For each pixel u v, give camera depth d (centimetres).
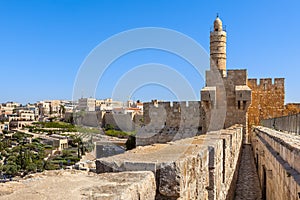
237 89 3656
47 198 351
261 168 1750
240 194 1739
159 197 503
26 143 10000
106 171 527
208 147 859
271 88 4072
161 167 504
